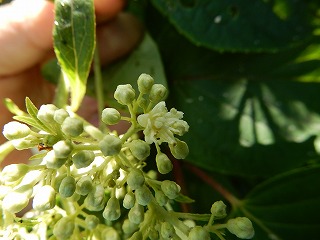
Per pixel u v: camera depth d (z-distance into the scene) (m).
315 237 0.07
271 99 0.07
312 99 0.07
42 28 0.08
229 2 0.07
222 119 0.07
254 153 0.07
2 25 0.08
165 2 0.07
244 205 0.07
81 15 0.05
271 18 0.07
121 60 0.07
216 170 0.07
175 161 0.07
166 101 0.07
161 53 0.07
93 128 0.05
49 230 0.05
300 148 0.07
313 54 0.07
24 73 0.08
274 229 0.07
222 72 0.07
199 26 0.07
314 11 0.07
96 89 0.06
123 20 0.07
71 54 0.05
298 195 0.07
